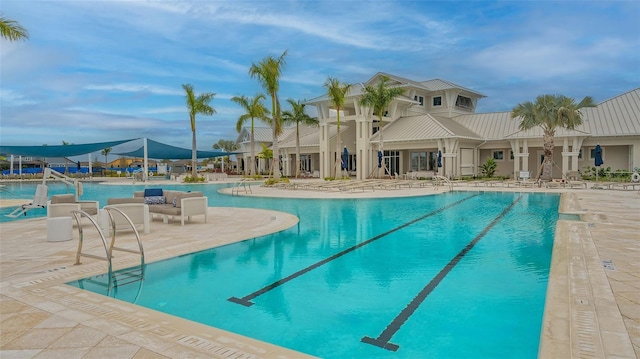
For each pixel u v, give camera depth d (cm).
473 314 501
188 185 3556
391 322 479
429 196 2166
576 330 395
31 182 4316
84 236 984
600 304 470
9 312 471
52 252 805
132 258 757
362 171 3888
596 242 844
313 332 452
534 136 3341
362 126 3884
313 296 574
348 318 494
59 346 379
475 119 4094
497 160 3847
